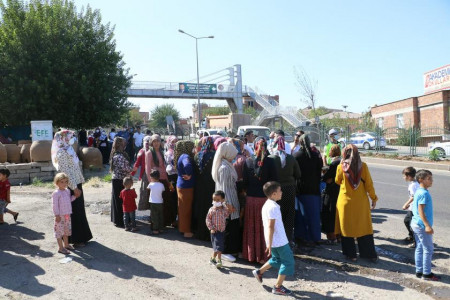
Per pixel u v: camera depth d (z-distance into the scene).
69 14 23.89
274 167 5.39
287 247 4.50
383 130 23.69
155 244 6.29
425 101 33.03
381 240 6.57
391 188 11.90
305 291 4.59
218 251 5.25
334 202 6.34
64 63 21.97
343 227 5.48
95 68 23.48
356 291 4.57
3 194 7.39
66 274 5.03
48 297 4.36
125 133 20.31
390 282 4.82
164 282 4.81
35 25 21.86
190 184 6.60
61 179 5.71
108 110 24.17
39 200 9.71
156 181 6.89
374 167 17.95
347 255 5.57
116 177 7.23
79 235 6.07
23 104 21.59
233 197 5.53
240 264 5.45
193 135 33.53
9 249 5.94
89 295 4.43
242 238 5.73
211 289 4.62
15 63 21.20
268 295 4.48
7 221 7.61
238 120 38.12
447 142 19.47
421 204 4.80
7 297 4.33
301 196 6.22
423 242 4.86
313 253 5.94
